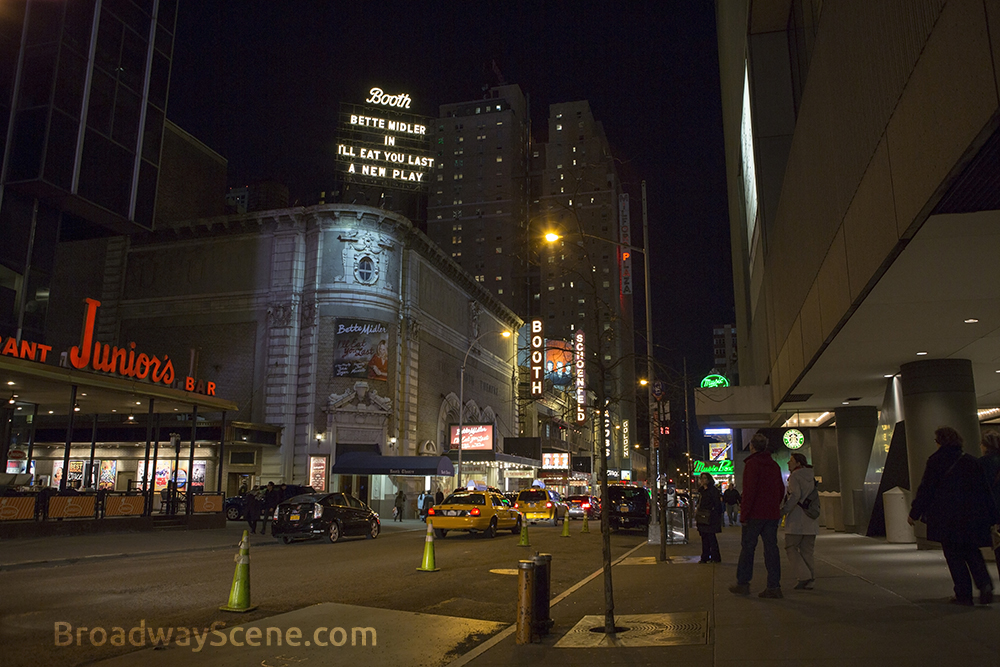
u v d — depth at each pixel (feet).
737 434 145.59
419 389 158.81
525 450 204.54
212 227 149.48
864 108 28.96
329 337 139.64
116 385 85.56
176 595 37.96
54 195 111.14
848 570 39.60
